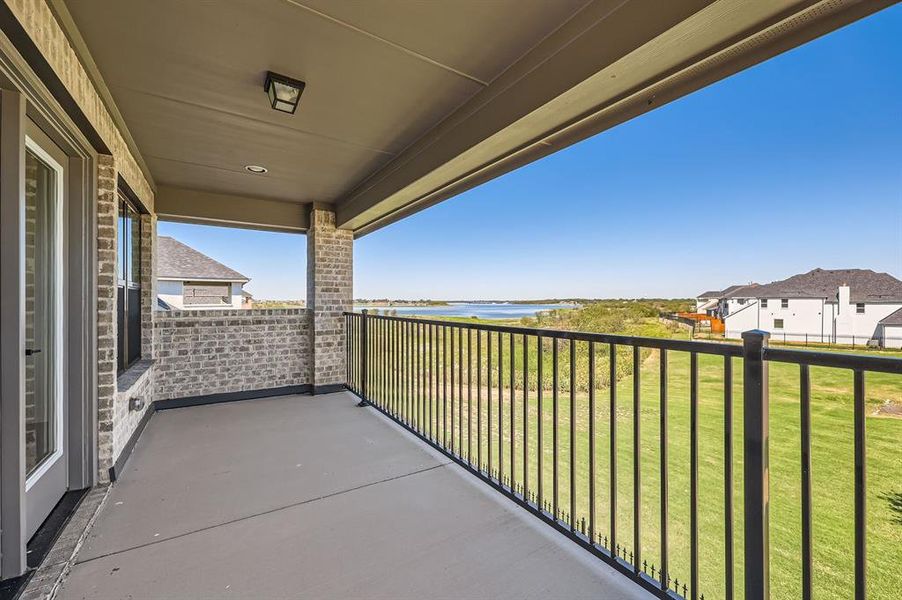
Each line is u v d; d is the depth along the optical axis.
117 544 2.08
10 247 1.72
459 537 2.17
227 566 1.92
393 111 3.02
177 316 4.93
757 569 1.35
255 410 4.75
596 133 2.43
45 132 2.20
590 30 1.92
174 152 3.85
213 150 3.79
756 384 1.35
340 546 2.09
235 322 5.27
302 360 5.72
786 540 2.53
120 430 3.02
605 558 1.91
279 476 2.94
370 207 4.63
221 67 2.45
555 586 1.79
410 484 2.81
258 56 2.34
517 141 2.69
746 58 1.72
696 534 1.54
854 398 1.14
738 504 3.22
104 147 2.67
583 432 5.00
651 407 5.10
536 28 2.10
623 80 1.95
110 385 2.77
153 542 2.11
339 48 2.27
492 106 2.61
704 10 1.46
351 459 3.27
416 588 1.78
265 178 4.66
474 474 2.91
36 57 1.68
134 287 4.21
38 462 2.19
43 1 1.68
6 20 1.44
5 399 1.72
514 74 2.41
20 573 1.76
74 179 2.56
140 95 2.76
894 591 2.06
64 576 1.82
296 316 5.69
